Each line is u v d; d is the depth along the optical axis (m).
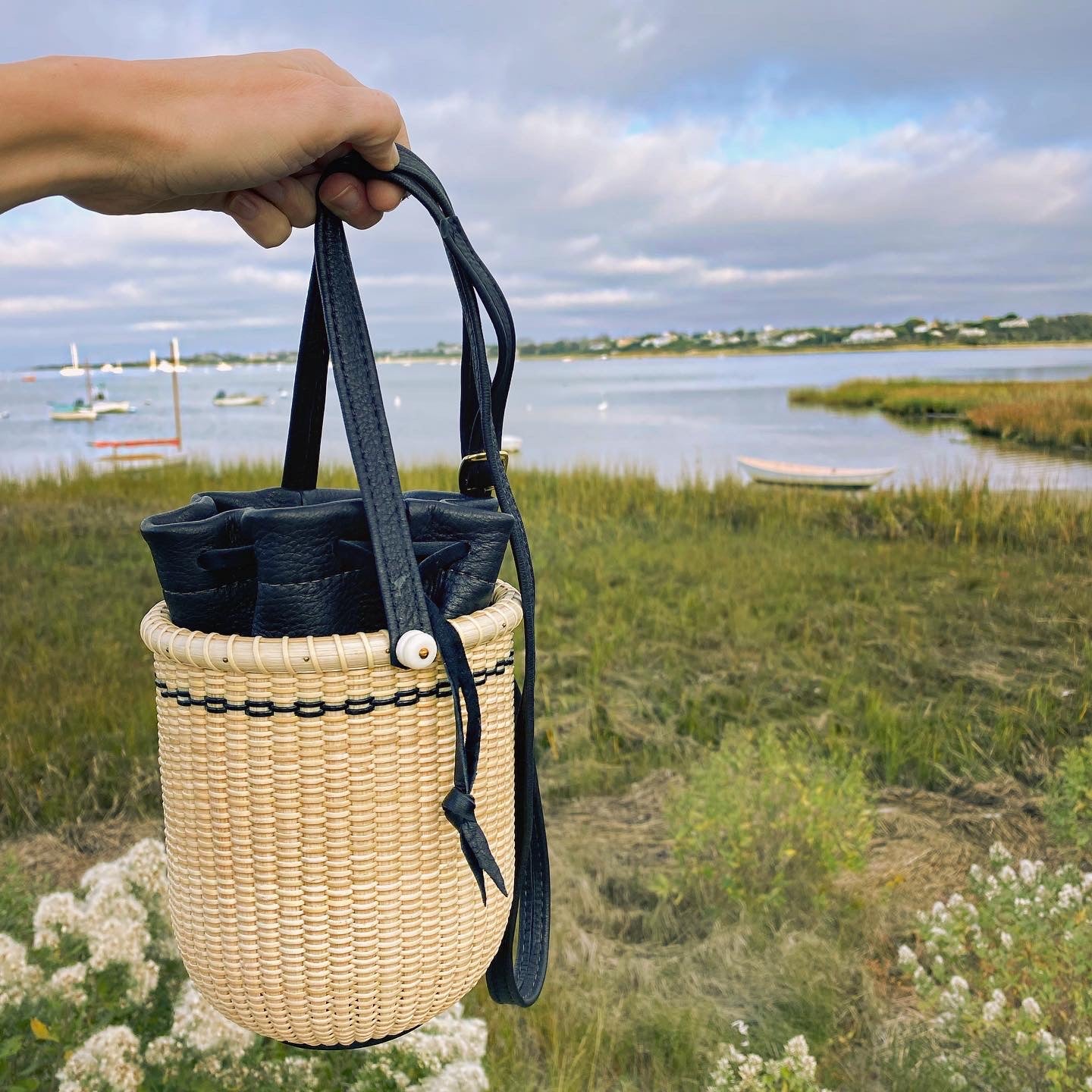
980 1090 2.20
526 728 0.91
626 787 4.01
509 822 0.94
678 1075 2.28
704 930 2.92
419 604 0.76
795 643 5.50
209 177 0.79
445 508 0.85
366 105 0.82
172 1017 2.11
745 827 3.10
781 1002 2.53
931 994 2.46
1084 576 7.30
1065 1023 2.39
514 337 0.92
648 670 5.14
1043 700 4.57
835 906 2.99
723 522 10.16
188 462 15.99
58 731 4.25
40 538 8.61
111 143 0.76
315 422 1.07
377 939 0.83
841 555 8.09
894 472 13.73
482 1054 2.09
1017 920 2.68
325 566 0.80
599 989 2.58
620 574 7.22
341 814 0.81
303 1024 0.85
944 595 6.67
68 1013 2.02
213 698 0.80
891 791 3.90
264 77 0.80
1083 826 3.48
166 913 2.33
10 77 0.72
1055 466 14.68
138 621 6.00
